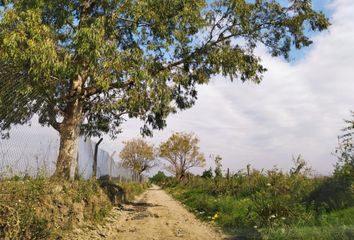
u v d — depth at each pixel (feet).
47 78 41.45
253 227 36.22
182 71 56.85
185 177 169.58
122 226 41.39
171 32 49.78
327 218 33.58
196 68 56.95
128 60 44.83
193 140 199.82
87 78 49.96
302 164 50.42
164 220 47.01
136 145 200.44
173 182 194.90
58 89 48.47
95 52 40.60
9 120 33.47
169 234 36.42
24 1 41.06
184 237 34.94
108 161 81.56
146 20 47.16
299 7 57.62
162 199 96.07
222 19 56.24
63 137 48.52
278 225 34.09
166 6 47.73
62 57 41.70
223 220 43.55
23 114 35.96
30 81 38.73
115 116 61.05
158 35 48.60
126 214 53.57
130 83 49.24
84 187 43.75
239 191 64.18
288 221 34.73
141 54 45.55
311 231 29.14
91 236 34.17
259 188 57.88
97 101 52.34
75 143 49.62
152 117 61.05
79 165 54.49
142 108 53.16
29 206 27.55
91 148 62.28
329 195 39.96
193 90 60.95
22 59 36.58
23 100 36.29
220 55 55.57
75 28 43.37
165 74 52.01
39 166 36.99
